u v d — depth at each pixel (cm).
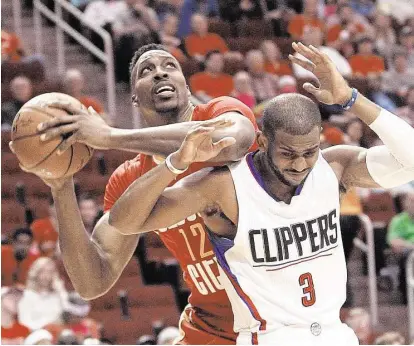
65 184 569
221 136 534
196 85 1973
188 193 529
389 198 1842
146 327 1456
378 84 2156
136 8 2083
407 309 1700
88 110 548
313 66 548
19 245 1478
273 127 514
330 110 2005
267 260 527
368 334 1410
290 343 525
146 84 637
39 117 532
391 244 1711
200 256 627
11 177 1683
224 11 2344
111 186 673
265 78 2023
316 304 535
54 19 2106
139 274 1551
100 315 1449
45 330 1156
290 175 520
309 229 532
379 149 556
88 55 2142
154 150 539
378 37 2430
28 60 1956
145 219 525
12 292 1304
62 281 1370
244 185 529
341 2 2548
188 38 2162
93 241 609
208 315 646
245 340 538
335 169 561
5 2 2262
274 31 2336
